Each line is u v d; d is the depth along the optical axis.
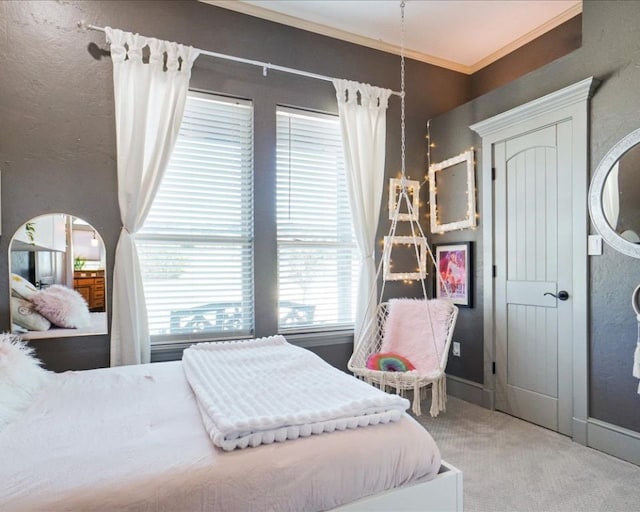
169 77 2.65
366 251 3.26
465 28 3.27
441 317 3.02
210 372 1.83
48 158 2.44
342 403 1.41
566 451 2.37
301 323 3.22
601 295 2.37
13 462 1.09
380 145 3.38
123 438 1.25
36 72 2.41
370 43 3.43
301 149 3.21
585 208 2.44
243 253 3.02
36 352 2.42
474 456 2.32
